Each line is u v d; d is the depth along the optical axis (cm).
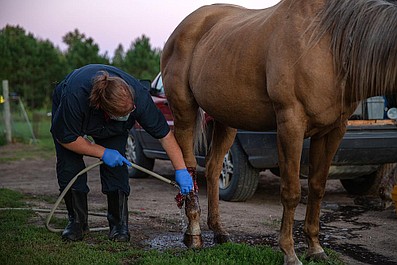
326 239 480
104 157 411
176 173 425
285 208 369
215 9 477
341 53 341
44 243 441
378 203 630
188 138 479
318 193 396
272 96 362
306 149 542
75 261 391
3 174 915
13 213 544
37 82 2489
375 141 567
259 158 592
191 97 469
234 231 504
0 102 1453
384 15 336
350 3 343
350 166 598
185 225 520
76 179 451
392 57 332
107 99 369
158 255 406
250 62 383
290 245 372
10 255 401
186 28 473
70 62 2512
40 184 793
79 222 456
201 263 383
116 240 454
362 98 353
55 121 405
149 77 2286
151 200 662
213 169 478
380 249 449
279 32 363
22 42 2502
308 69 342
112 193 455
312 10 354
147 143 799
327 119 353
